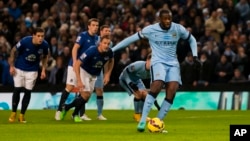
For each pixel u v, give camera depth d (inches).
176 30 1133.1
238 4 2475.4
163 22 1122.0
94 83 1461.6
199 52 2217.0
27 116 1694.1
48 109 2127.2
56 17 2442.2
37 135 1096.2
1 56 2213.3
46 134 1115.3
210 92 2158.0
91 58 1411.2
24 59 1444.4
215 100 2151.8
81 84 1402.6
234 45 2281.0
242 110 2086.6
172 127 1295.5
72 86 1520.7
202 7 2443.4
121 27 2369.6
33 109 2128.4
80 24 2361.0
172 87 1117.7
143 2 2492.6
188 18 2373.3
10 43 2383.1
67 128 1254.9
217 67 2181.3
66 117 1653.5
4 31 2367.1
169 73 1120.8
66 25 2341.3
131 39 1162.0
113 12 2432.3
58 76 2188.7
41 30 1428.4
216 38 2358.5
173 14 2394.2
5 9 2425.0
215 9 2464.3
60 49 2263.8
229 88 2149.4
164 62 1120.8
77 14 2436.0
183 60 2253.9
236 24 2439.7
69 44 2245.3
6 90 2164.1
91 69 1433.3
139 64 1488.7
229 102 2144.4
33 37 1434.5
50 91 2169.0
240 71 2169.0
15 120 1523.1
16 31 2395.4
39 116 1694.1
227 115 1768.0
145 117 1119.6
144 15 2375.7
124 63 2156.7
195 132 1157.7
